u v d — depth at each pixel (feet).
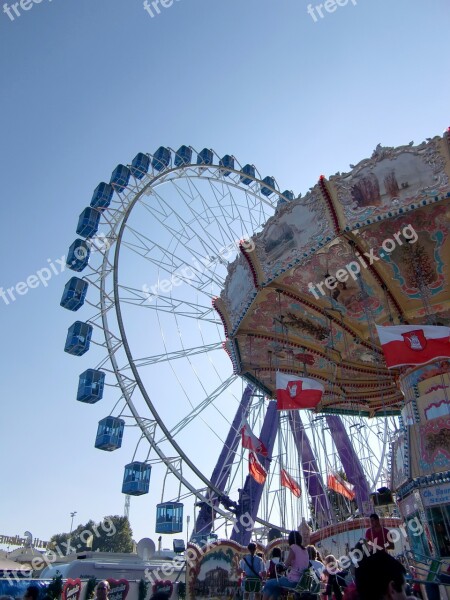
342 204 43.21
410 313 52.13
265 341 60.03
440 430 46.06
